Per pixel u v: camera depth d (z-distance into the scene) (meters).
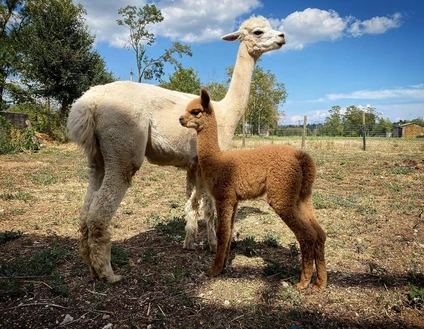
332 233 5.19
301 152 3.39
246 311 3.10
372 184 9.13
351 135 40.34
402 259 4.21
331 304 3.21
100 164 3.81
